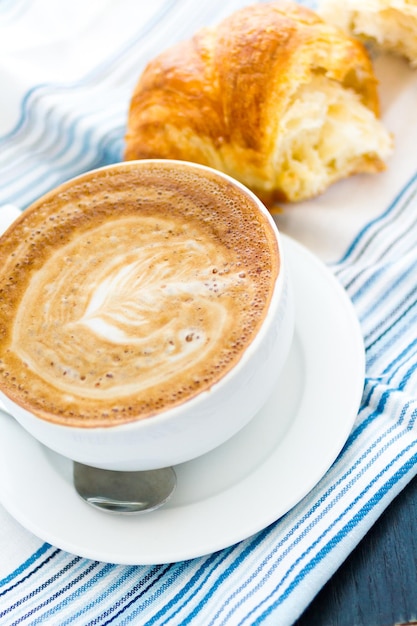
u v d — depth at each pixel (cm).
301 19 54
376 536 45
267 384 44
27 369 45
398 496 46
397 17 53
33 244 47
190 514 44
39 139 59
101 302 46
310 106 53
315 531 44
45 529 45
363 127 54
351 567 45
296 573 44
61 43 61
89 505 45
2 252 47
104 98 59
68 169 58
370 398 48
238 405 43
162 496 45
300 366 47
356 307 52
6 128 59
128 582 45
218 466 46
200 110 53
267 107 52
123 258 47
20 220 48
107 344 45
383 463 45
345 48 53
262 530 45
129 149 56
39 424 43
